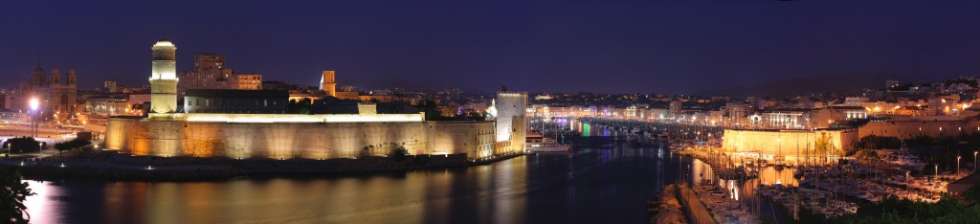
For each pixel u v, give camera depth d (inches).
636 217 7244.1
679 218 6870.1
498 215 7234.3
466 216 7160.4
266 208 7322.8
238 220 6732.3
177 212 7032.5
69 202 7416.3
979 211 3506.4
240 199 7785.4
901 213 4217.5
